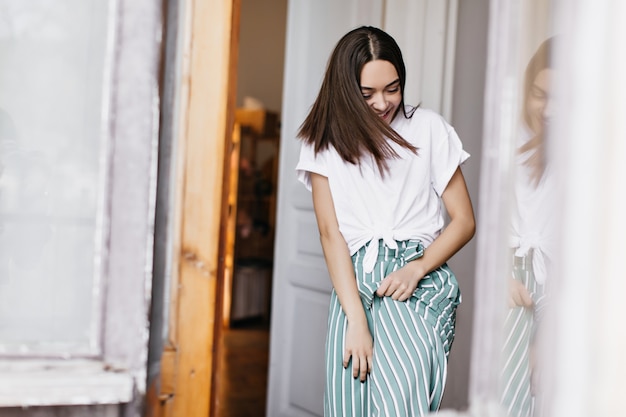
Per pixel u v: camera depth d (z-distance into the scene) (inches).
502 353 55.7
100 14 49.1
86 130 49.0
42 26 48.8
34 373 46.7
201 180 50.5
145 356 48.0
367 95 63.7
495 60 50.3
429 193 65.6
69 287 48.7
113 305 47.9
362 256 63.7
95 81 49.1
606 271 44.3
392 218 63.5
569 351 44.9
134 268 48.0
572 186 44.8
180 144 50.3
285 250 112.9
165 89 49.7
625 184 44.1
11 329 48.2
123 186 47.9
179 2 50.0
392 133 62.6
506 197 50.3
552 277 48.2
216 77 50.4
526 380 55.5
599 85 44.2
